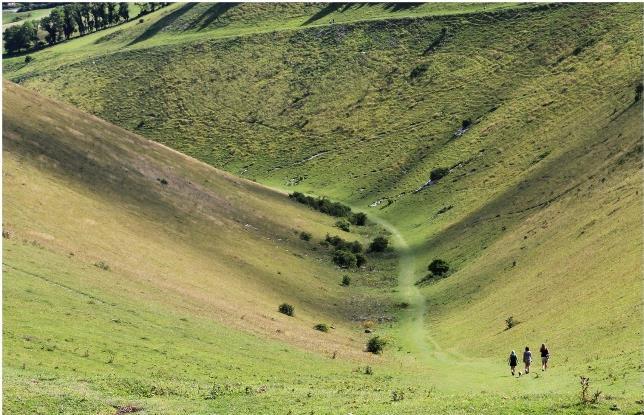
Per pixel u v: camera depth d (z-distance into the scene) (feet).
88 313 157.28
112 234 247.91
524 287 228.63
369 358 188.34
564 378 134.41
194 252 277.64
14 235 196.34
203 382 132.16
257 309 223.71
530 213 320.29
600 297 179.73
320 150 593.42
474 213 373.81
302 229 369.50
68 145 316.81
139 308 173.88
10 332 132.26
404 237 389.80
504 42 627.87
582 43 555.69
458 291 266.77
